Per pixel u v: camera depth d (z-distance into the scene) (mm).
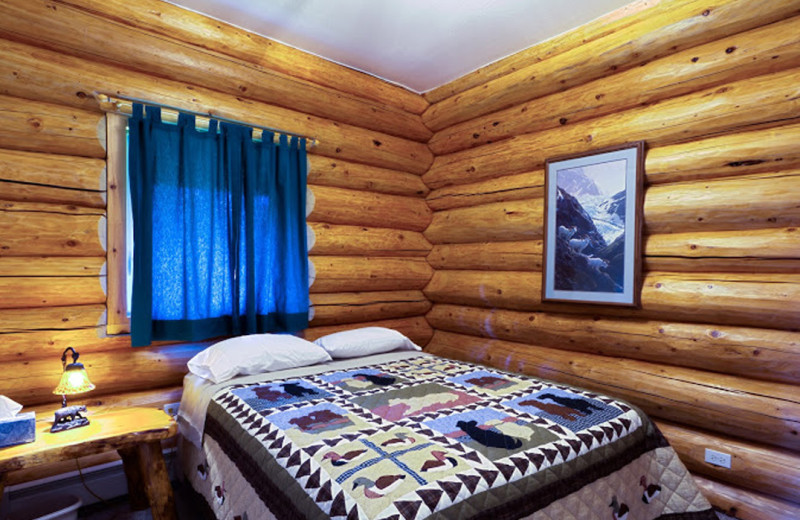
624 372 2799
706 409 2426
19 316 2385
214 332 2961
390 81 3975
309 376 2625
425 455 1533
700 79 2510
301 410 2021
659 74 2650
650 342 2682
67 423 2104
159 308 2766
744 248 2352
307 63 3395
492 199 3682
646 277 2744
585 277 2992
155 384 2832
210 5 2824
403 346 3475
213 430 2145
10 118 2322
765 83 2295
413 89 4172
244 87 3109
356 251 3791
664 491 2014
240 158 3061
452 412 1986
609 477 1751
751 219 2348
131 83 2664
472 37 3188
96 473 2555
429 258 4219
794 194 2186
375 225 3953
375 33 3139
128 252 2699
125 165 2678
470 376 2641
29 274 2400
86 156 2598
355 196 3768
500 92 3492
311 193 3516
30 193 2404
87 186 2551
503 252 3551
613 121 2875
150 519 2395
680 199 2568
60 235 2475
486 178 3779
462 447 1604
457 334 4012
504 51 3408
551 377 3182
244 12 2895
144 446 2158
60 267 2496
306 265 3406
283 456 1611
